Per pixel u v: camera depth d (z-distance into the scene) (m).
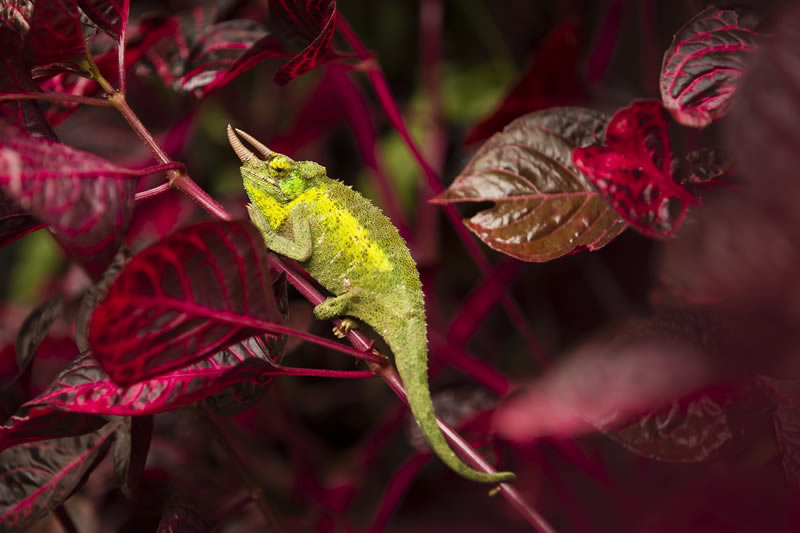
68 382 0.55
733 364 0.52
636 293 0.76
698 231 0.52
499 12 1.13
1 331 0.80
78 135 0.83
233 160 1.07
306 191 0.61
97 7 0.56
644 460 0.61
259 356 0.57
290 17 0.61
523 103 0.72
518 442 0.66
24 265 1.10
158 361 0.52
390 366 0.56
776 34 0.49
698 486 0.56
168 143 0.81
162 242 0.50
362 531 0.78
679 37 0.55
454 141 1.07
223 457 0.76
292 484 0.82
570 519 0.69
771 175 0.48
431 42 1.00
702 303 0.53
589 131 0.58
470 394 0.71
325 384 1.03
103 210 0.51
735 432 0.55
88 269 0.51
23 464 0.60
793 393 0.54
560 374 0.52
